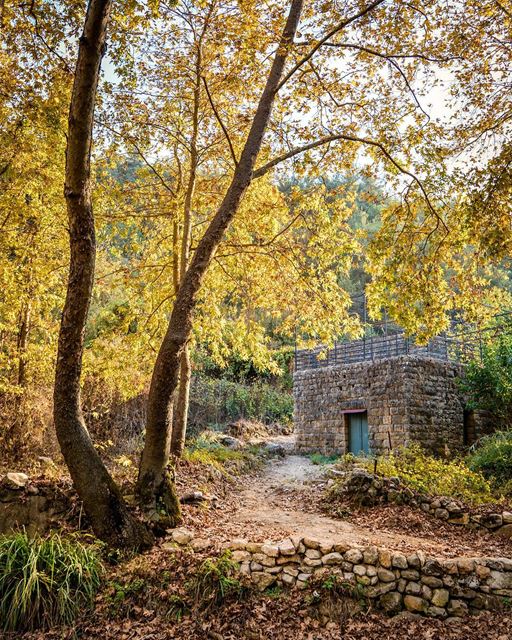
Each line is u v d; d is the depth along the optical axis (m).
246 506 9.20
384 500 8.91
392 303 8.82
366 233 9.59
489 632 5.47
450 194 8.38
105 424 14.44
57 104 8.49
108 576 5.73
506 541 7.44
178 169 10.98
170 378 7.05
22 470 9.15
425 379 15.41
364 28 8.16
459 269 8.79
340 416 17.03
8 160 9.12
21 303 10.72
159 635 5.11
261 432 20.86
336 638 5.23
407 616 5.70
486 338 15.67
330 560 6.09
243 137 10.21
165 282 11.53
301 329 11.09
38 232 10.58
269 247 10.55
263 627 5.32
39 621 5.19
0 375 11.10
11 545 5.63
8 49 8.20
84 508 6.44
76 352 6.28
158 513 6.84
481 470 10.67
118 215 10.16
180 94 9.82
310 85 8.82
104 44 5.95
